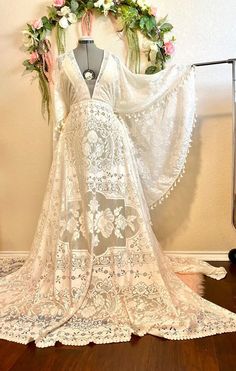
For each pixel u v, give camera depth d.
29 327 1.27
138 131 1.66
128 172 1.53
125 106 1.61
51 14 1.91
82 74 1.50
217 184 2.00
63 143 1.55
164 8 1.90
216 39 1.89
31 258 1.64
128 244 1.48
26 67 2.00
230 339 1.18
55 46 1.96
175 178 1.69
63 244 1.45
